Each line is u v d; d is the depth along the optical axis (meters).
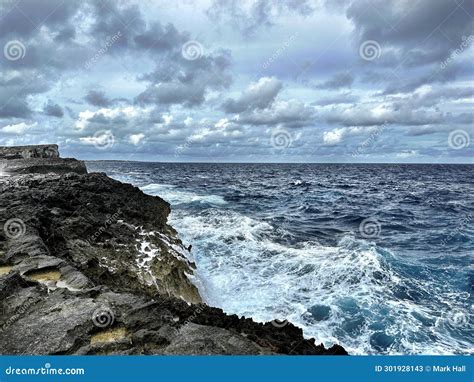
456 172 110.31
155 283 10.22
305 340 6.64
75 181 19.61
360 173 100.75
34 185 18.55
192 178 65.12
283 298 11.30
